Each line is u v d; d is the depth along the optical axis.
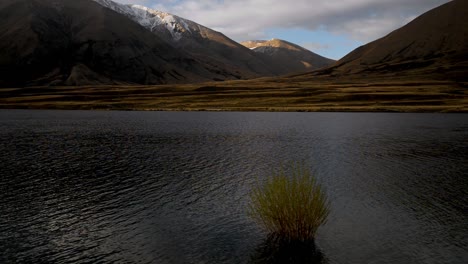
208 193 29.62
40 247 19.89
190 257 18.56
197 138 63.56
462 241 20.09
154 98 182.88
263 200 21.31
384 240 20.28
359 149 51.16
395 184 31.81
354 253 18.75
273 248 19.41
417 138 62.34
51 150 50.50
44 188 31.31
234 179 34.16
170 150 50.72
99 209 25.92
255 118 106.94
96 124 89.19
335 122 93.06
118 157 45.38
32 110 145.88
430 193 28.92
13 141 59.31
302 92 187.00
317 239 20.45
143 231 21.94
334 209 25.28
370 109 130.38
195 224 22.94
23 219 24.00
